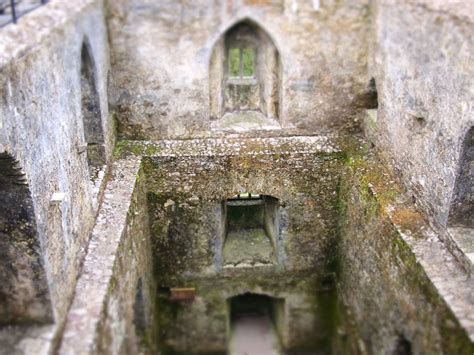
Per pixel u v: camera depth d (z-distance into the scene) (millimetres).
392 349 6137
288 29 7875
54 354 4609
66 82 5582
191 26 7793
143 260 7426
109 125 7676
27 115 4418
